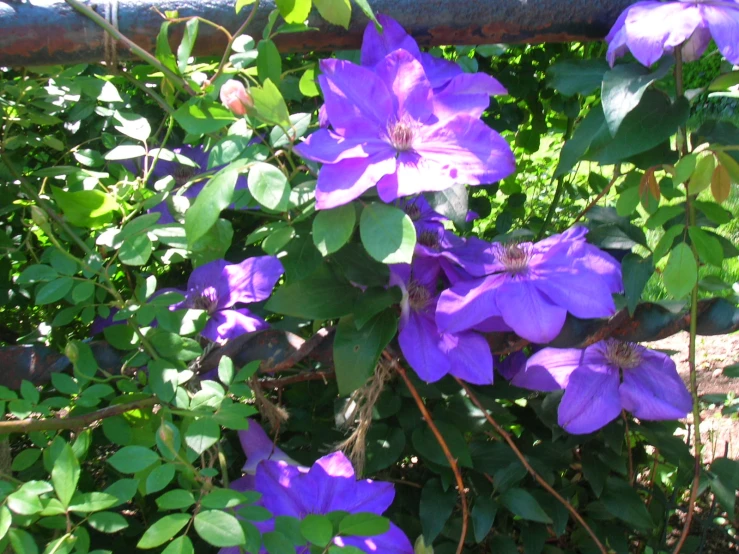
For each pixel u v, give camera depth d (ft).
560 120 2.96
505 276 1.64
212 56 1.76
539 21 1.67
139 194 1.73
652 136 1.57
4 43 1.58
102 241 1.54
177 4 1.63
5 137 2.01
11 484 1.35
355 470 1.91
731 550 2.97
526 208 3.22
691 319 1.85
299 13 1.53
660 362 1.95
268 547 1.31
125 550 2.11
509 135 3.26
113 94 1.86
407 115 1.48
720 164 1.64
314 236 1.33
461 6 1.65
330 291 1.58
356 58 1.82
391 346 1.80
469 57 2.29
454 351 1.61
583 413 1.90
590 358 1.95
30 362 1.79
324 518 1.30
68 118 2.17
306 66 2.01
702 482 2.23
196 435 1.37
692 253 1.63
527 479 2.29
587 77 1.77
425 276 1.73
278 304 1.57
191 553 1.18
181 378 1.55
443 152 1.41
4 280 2.25
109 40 1.62
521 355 2.10
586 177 3.16
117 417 1.56
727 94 1.92
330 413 2.39
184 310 1.62
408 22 1.65
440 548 2.26
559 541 2.59
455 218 1.75
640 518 2.25
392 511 2.30
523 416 2.39
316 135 1.43
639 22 1.43
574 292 1.59
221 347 1.82
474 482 2.14
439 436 1.89
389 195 1.34
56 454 1.35
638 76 1.50
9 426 1.44
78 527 1.31
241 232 2.44
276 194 1.31
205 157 2.19
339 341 1.57
